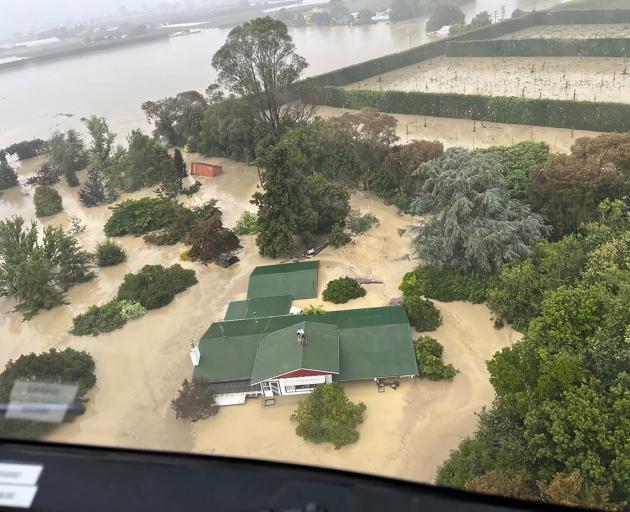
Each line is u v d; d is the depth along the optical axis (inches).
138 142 2395.4
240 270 1614.2
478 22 3973.9
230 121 2439.7
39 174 2613.2
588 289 954.7
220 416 1058.1
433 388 1060.5
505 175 1533.0
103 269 1750.7
